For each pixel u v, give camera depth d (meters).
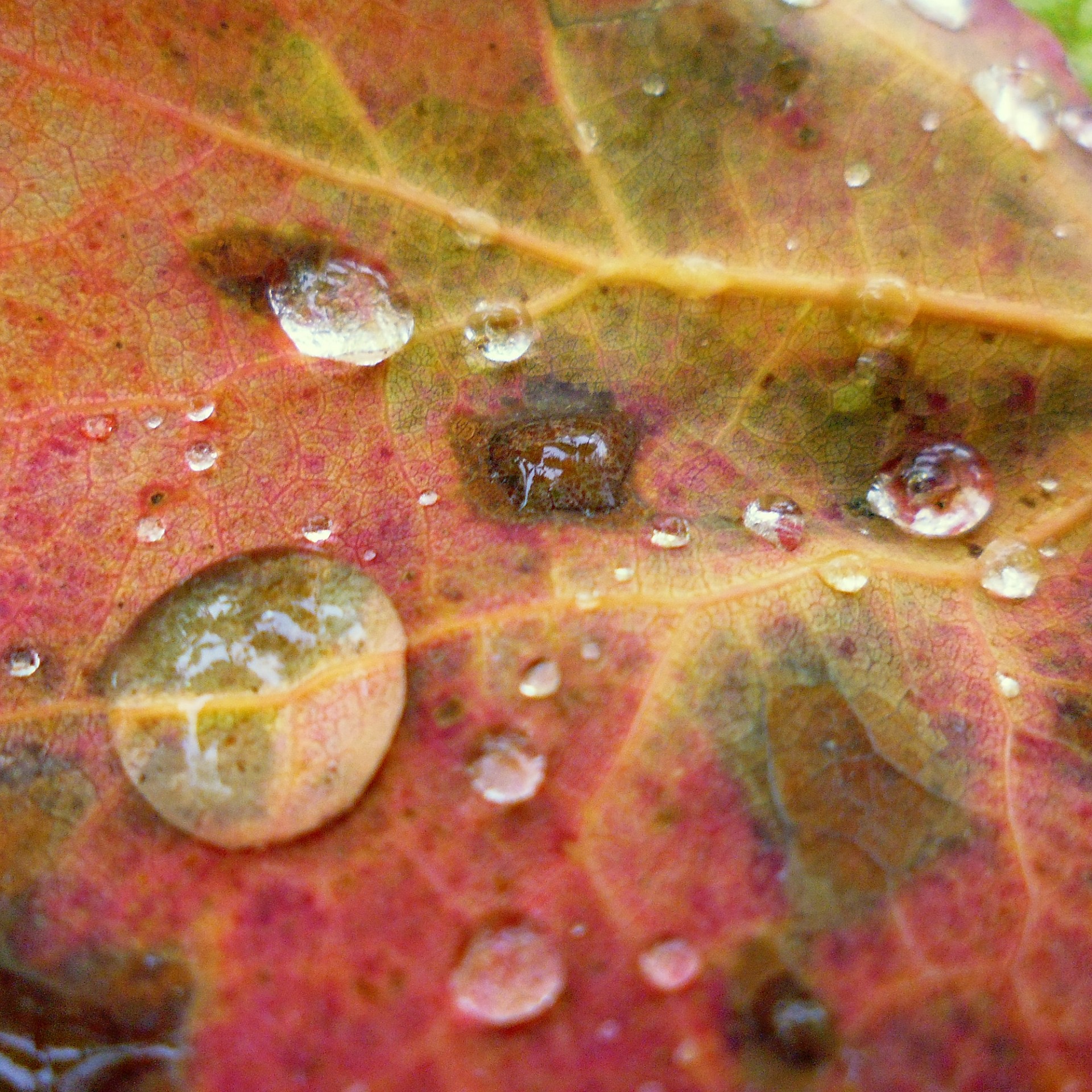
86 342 0.08
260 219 0.08
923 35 0.09
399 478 0.08
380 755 0.08
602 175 0.09
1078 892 0.08
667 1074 0.08
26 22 0.08
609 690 0.08
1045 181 0.08
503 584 0.08
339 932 0.08
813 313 0.09
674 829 0.08
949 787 0.08
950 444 0.08
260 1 0.08
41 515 0.08
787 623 0.08
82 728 0.08
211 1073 0.08
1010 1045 0.08
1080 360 0.08
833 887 0.08
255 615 0.08
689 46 0.09
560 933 0.08
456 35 0.08
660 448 0.08
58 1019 0.08
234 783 0.08
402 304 0.08
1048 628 0.08
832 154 0.09
